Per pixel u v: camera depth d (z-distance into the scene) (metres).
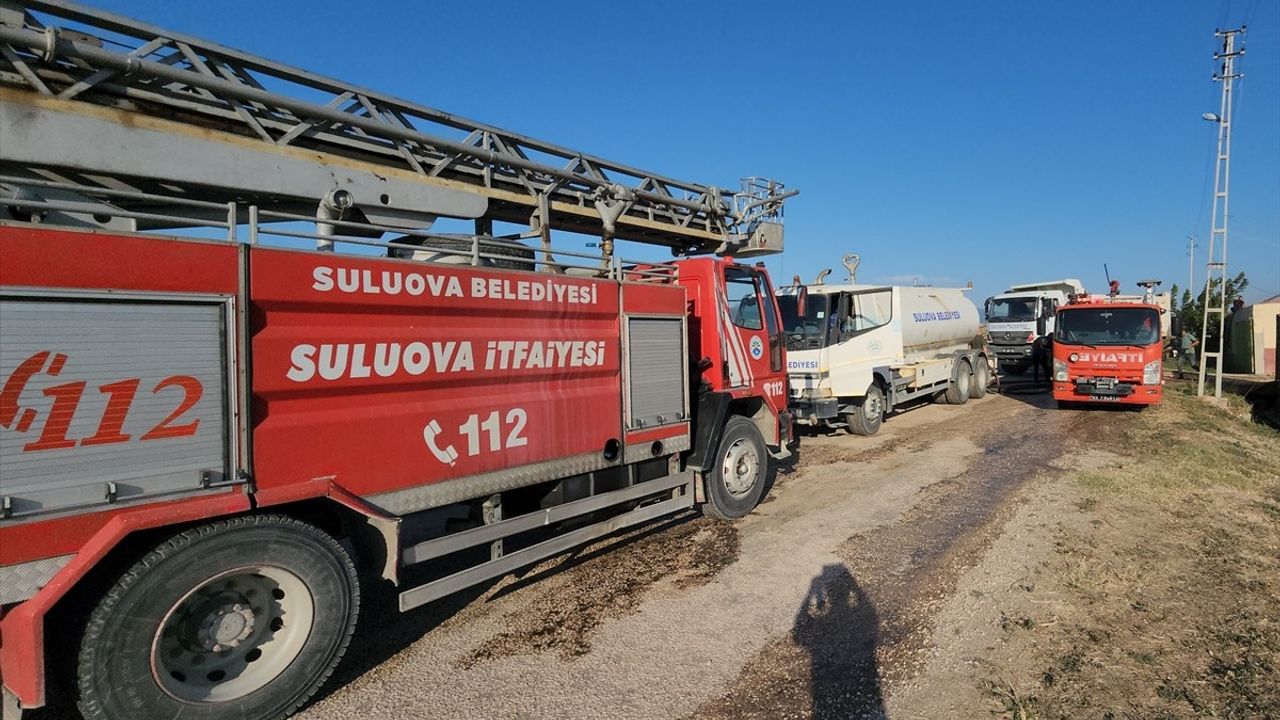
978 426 12.14
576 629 4.27
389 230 5.19
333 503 3.69
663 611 4.50
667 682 3.62
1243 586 4.79
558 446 4.77
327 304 3.50
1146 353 12.97
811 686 3.54
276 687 3.24
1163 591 4.70
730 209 8.73
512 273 4.46
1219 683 3.53
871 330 11.54
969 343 16.45
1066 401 14.12
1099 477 7.89
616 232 7.76
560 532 5.97
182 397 2.97
